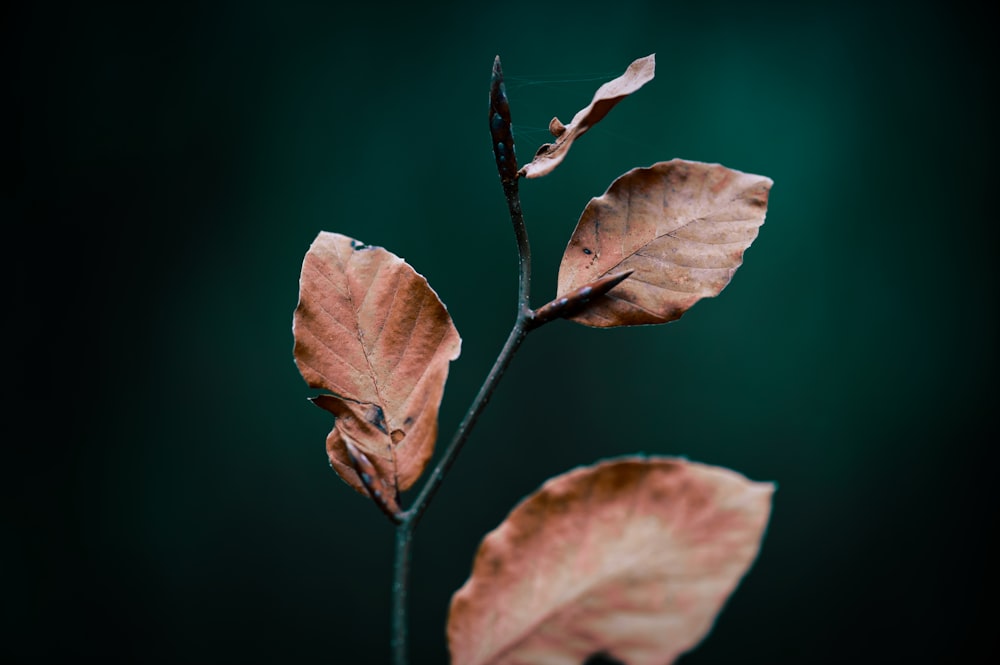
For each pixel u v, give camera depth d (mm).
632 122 2715
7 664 2324
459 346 372
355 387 368
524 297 366
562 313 365
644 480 350
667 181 375
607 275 371
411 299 373
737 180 374
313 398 366
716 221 372
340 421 366
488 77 2732
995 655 2473
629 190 375
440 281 2662
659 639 342
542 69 2732
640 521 348
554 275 2643
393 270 375
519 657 346
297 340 368
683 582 343
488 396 365
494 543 353
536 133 1470
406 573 357
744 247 369
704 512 345
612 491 351
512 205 363
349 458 363
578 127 360
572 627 345
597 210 374
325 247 374
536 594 349
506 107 358
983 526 2586
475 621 349
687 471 348
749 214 371
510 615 349
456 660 348
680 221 373
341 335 371
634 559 345
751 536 343
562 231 2660
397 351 371
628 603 344
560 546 351
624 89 355
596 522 350
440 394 368
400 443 366
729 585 341
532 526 353
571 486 353
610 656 343
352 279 373
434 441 365
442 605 2443
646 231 373
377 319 372
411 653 2400
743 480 346
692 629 340
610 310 368
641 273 370
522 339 366
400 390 369
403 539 359
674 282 369
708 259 369
